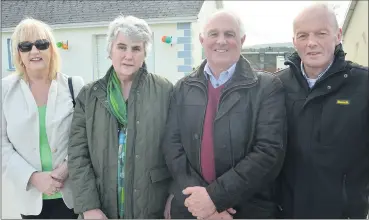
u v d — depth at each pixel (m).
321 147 1.82
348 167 1.82
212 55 1.91
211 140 1.89
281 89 1.91
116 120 2.00
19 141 2.07
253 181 1.77
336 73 1.82
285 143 1.84
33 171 2.05
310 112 1.85
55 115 2.11
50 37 2.16
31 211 2.11
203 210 1.76
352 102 1.79
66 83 2.21
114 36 2.00
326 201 1.84
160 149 2.03
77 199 1.99
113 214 2.01
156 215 2.06
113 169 1.99
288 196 1.96
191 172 1.93
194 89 1.98
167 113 2.05
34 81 2.17
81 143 2.06
